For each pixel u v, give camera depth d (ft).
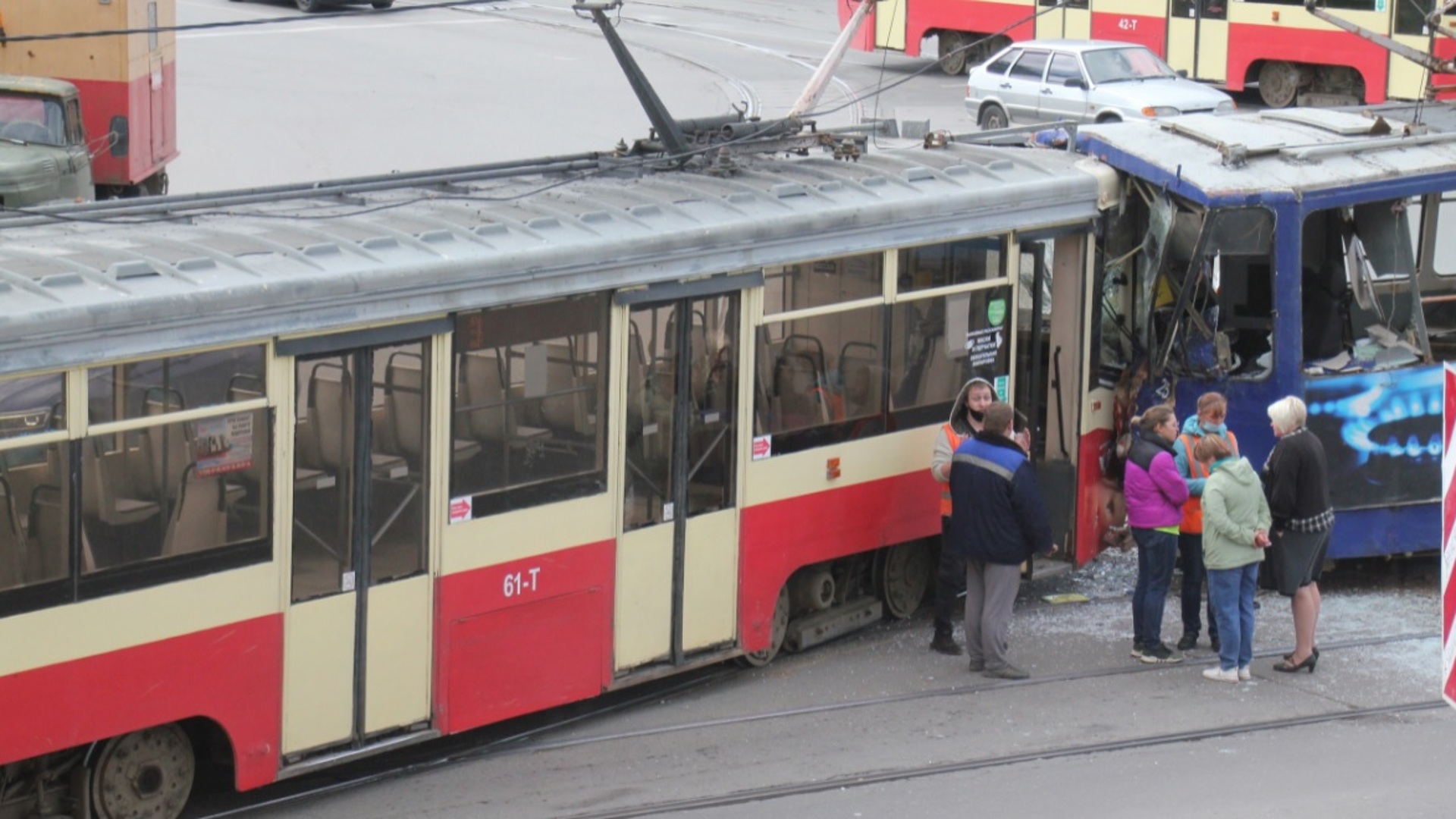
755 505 53.06
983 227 57.21
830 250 53.31
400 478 44.91
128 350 39.29
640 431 49.93
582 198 51.21
